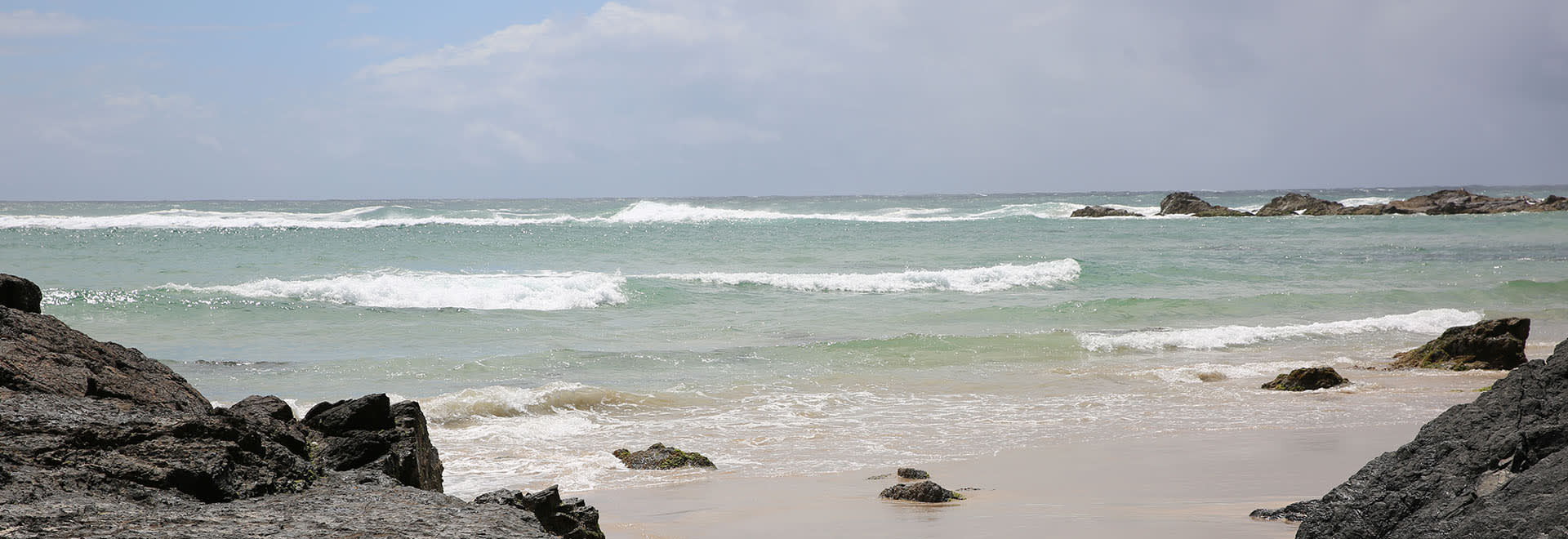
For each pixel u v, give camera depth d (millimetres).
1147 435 11758
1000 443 11477
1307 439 11320
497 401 13195
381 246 40656
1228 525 7398
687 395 14352
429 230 51500
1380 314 23406
